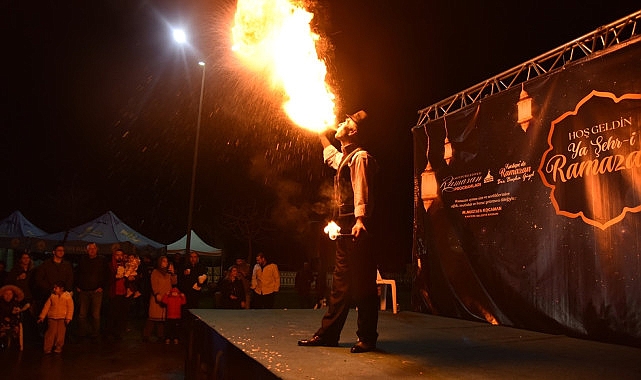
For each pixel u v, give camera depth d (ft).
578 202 15.07
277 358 9.66
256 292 38.50
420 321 17.63
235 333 12.94
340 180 11.39
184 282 32.37
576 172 15.23
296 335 12.61
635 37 13.82
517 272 16.96
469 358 10.11
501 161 18.08
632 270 13.42
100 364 24.16
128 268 32.53
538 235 16.31
